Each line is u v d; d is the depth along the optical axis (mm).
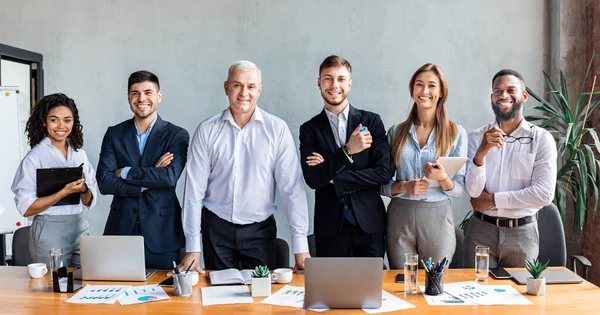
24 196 3330
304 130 3459
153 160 3484
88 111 4836
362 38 4648
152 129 3516
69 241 3471
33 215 3379
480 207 3240
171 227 3453
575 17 4508
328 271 2408
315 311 2395
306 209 3256
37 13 4836
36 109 3445
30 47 4852
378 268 2406
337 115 3385
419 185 3135
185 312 2389
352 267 2406
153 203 3418
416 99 3285
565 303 2473
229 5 4691
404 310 2389
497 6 4613
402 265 3305
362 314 2352
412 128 3361
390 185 3350
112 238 2820
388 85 4668
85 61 4816
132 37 4766
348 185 3219
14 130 4395
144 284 2793
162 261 3436
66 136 3463
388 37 4645
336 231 3326
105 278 2850
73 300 2559
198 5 4707
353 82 4688
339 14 4645
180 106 4770
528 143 3211
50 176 3242
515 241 3219
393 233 3318
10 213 4395
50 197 3281
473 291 2648
